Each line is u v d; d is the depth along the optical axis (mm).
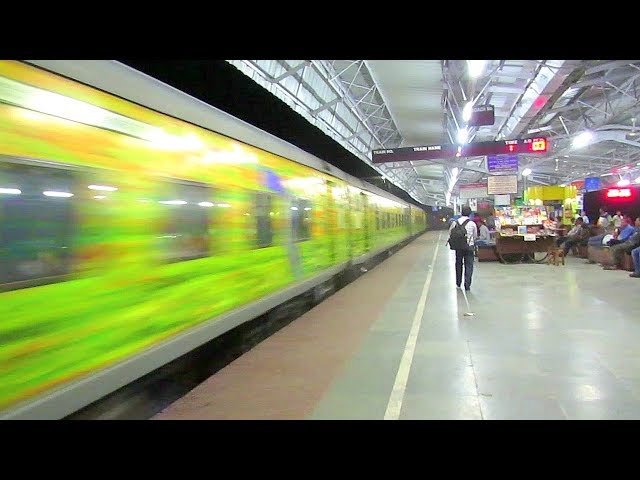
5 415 2820
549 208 24547
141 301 4113
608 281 11680
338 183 12141
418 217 45156
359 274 15133
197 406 4438
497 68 13758
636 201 20609
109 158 3842
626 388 4711
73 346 3373
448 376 5176
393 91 18641
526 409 4242
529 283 11836
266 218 7062
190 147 5047
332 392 4758
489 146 21969
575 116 26812
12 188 3000
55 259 3281
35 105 3203
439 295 10539
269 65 11805
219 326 5441
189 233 4938
